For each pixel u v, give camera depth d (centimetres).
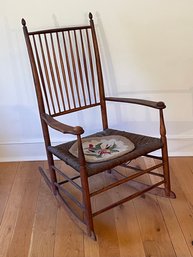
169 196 180
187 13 193
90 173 144
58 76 183
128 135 181
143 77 210
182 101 215
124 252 145
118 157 153
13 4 193
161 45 201
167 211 170
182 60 204
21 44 202
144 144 165
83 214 166
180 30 197
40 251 149
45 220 169
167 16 194
